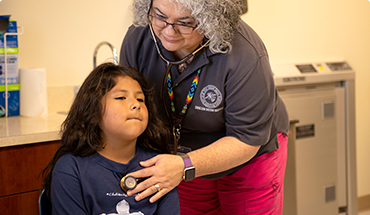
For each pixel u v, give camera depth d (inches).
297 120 83.2
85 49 85.3
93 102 40.3
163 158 41.2
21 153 60.0
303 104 97.7
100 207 39.4
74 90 80.4
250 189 54.2
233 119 45.9
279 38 109.0
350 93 106.7
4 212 59.4
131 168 42.3
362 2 121.5
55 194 39.1
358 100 122.1
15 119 73.2
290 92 96.7
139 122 40.4
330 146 104.0
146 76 50.6
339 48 119.0
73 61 84.2
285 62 110.4
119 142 41.3
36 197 62.1
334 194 105.8
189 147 53.7
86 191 39.0
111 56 89.0
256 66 44.6
